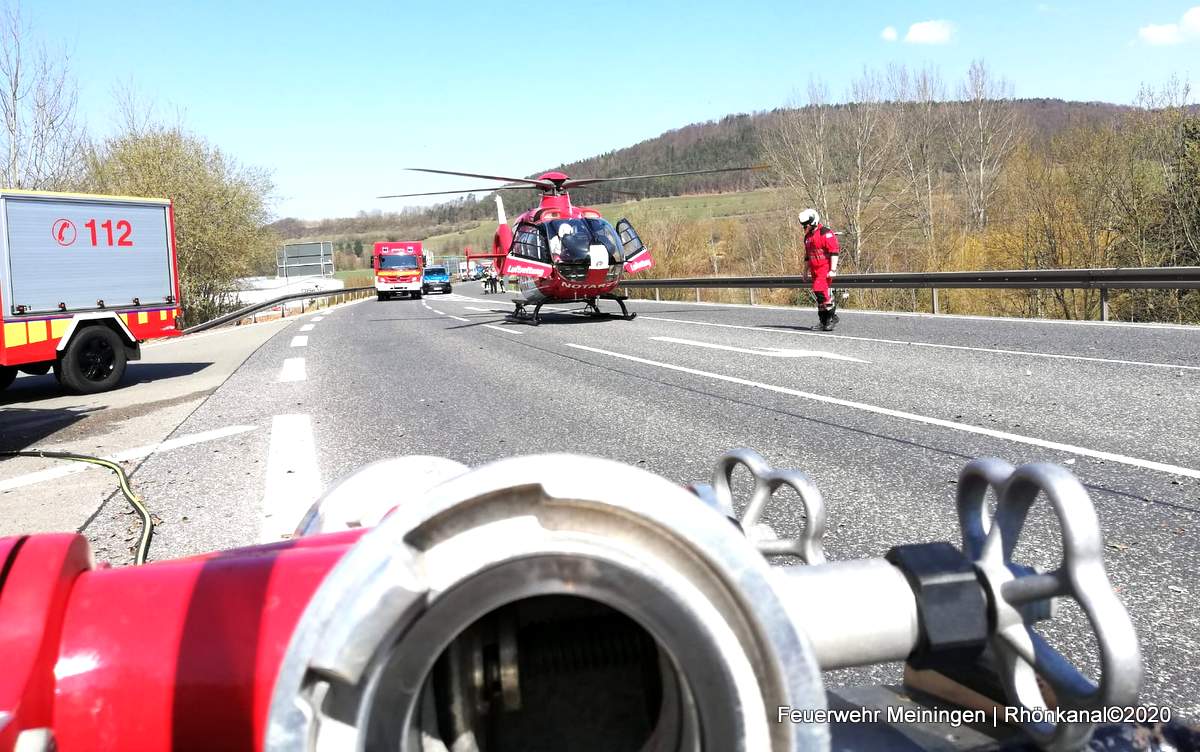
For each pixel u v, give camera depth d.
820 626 0.97
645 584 0.75
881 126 37.62
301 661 0.72
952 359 8.52
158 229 11.83
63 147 23.53
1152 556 3.04
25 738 0.90
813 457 4.81
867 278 16.73
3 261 9.95
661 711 0.90
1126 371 7.21
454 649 0.87
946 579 1.00
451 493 0.75
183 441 6.46
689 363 9.40
